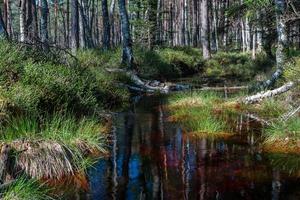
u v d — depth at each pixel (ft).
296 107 32.63
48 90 29.22
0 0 107.34
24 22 49.06
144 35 125.08
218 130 31.83
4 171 19.47
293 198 19.07
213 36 138.72
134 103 46.60
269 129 29.66
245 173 22.44
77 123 29.09
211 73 82.38
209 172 22.59
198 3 161.68
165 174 22.26
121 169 22.88
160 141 29.04
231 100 42.78
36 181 20.51
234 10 61.26
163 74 74.43
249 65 85.46
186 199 18.94
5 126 23.56
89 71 44.06
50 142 22.34
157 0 132.87
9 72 28.14
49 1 159.53
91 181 20.98
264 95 39.45
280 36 43.14
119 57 71.15
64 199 18.71
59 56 39.52
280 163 23.97
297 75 36.55
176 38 162.30
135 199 18.78
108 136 30.30
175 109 41.81
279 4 42.63
